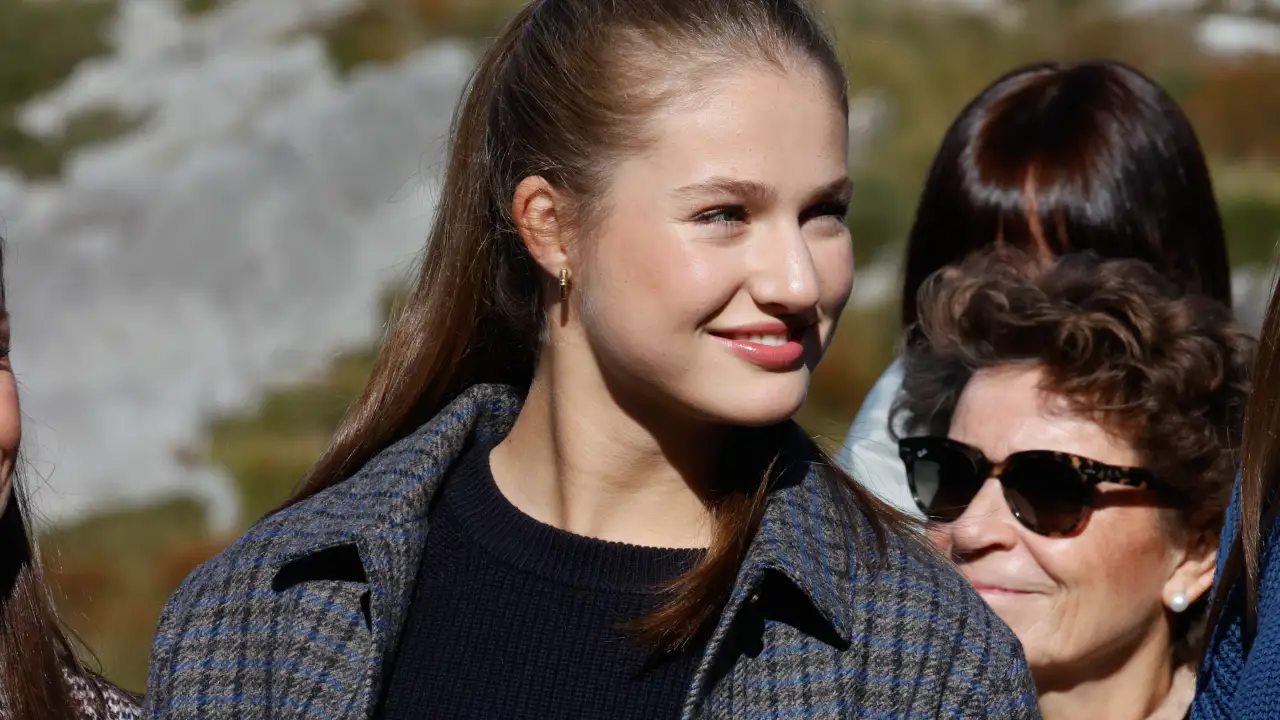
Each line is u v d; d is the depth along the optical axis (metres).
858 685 3.40
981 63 26.52
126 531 18.12
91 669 4.48
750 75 3.40
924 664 3.40
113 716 4.29
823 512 3.64
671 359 3.42
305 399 21.88
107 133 28.75
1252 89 24.52
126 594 16.38
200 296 24.06
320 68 28.91
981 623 3.49
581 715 3.53
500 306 3.97
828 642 3.45
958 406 4.60
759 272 3.34
